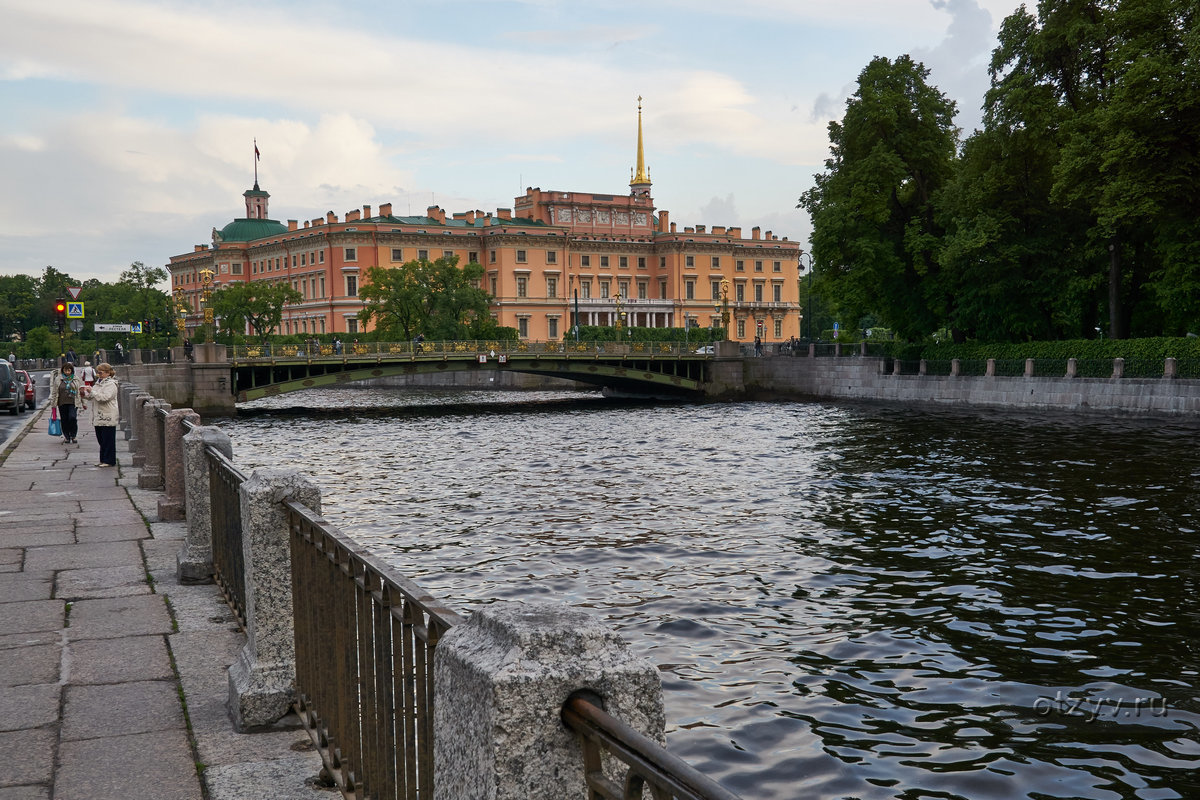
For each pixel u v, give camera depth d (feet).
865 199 192.95
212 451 28.76
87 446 76.38
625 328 347.97
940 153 192.75
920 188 197.36
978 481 86.02
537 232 386.52
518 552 60.70
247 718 17.93
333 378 201.16
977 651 40.63
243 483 19.29
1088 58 157.28
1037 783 28.96
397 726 11.76
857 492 81.51
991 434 129.18
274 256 403.95
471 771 8.00
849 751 31.32
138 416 61.62
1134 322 173.88
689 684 37.35
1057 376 164.86
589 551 60.75
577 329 336.49
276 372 208.03
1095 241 165.07
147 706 19.38
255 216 462.19
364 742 13.05
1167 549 57.93
